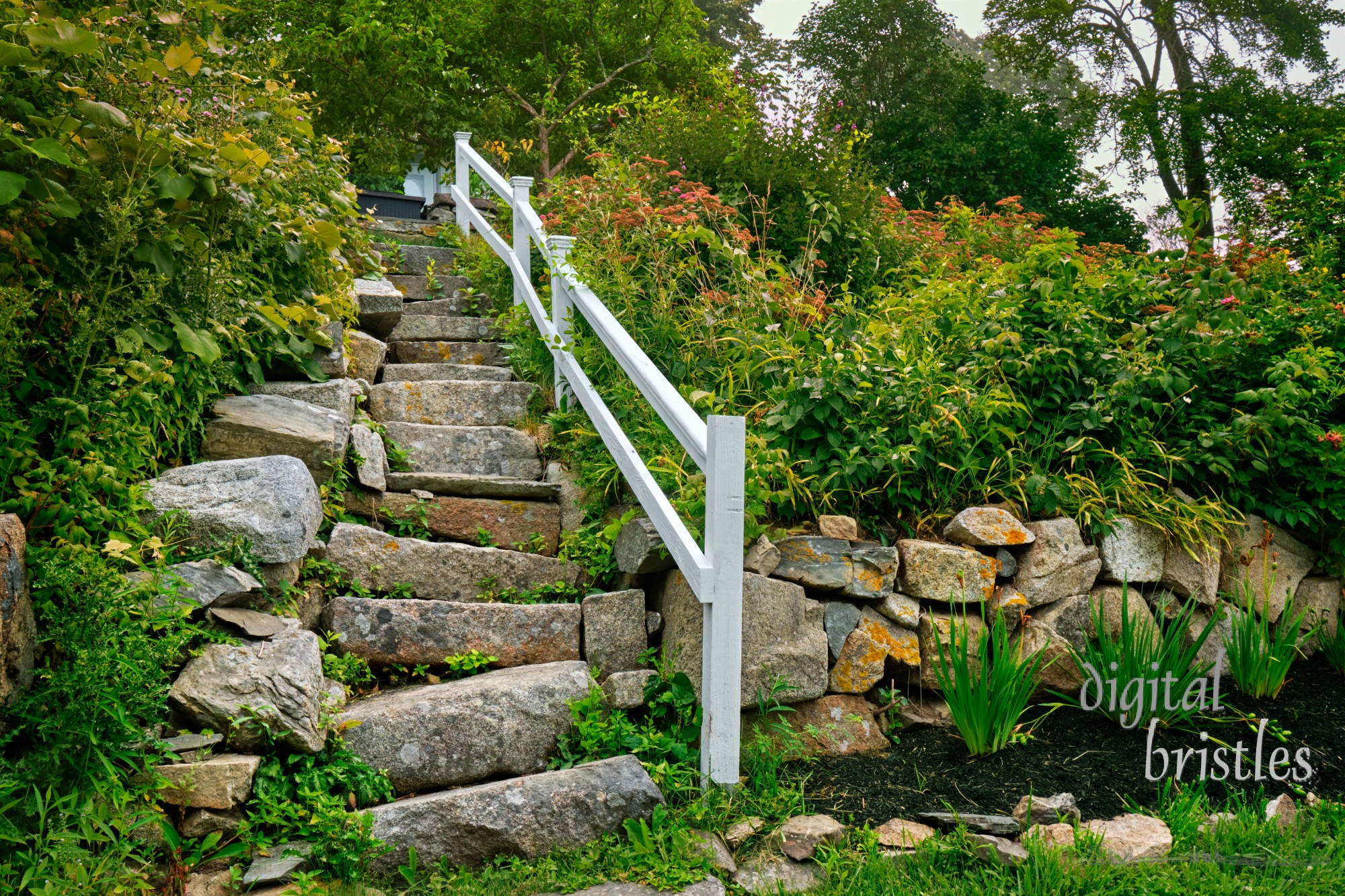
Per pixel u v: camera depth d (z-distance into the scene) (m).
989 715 2.98
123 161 3.12
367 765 2.57
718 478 2.70
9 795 2.09
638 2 11.93
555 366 4.59
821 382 3.55
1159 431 4.01
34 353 3.01
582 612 3.27
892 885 2.39
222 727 2.45
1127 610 3.43
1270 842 2.62
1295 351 3.88
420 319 5.47
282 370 4.20
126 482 2.88
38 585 2.34
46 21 2.72
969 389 3.71
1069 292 4.23
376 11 10.02
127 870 2.10
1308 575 3.94
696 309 4.44
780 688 3.02
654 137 6.43
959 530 3.41
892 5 18.92
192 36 3.59
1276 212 7.61
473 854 2.44
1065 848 2.51
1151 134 16.33
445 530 3.78
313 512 3.16
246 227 3.93
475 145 11.51
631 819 2.56
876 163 17.23
